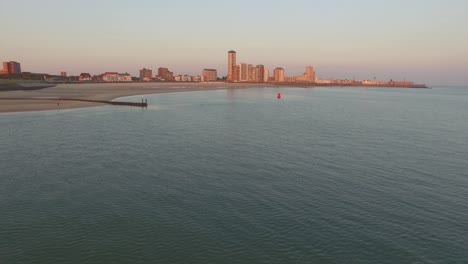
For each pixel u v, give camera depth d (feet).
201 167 102.89
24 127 165.58
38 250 54.70
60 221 64.49
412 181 93.61
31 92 441.27
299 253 55.11
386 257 54.60
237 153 122.42
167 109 278.05
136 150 122.52
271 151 126.82
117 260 52.42
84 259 52.54
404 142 150.82
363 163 111.75
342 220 67.41
